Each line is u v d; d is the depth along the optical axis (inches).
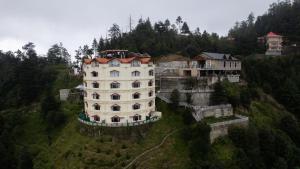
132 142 3535.9
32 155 3887.8
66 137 3922.2
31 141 4254.4
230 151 3595.0
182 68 5073.8
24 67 5777.6
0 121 4355.3
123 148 3430.1
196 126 3577.8
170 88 4655.5
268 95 5241.1
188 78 4628.4
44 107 4576.8
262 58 6309.1
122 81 3774.6
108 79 3769.7
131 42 6486.2
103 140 3511.3
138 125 3676.2
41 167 3614.7
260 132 3897.6
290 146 3927.2
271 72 5615.2
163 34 7303.2
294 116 5024.6
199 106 4148.6
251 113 4485.7
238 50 7327.8
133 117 3860.7
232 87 4766.2
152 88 4084.6
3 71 7337.6
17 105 5487.2
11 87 6102.4
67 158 3491.6
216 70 5147.6
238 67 5452.8
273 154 3708.2
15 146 4087.1
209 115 4133.9
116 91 3782.0
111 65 3769.7
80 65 6958.7
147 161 3280.0
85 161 3292.3
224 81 4837.6
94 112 3917.3
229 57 5329.7
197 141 3420.3
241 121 4028.1
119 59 3772.1
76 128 3976.4
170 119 3981.3
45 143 4116.6
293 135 4375.0
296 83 5536.4
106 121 3836.1
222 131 3806.6
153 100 4121.6
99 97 3846.0
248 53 7357.3
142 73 3890.3
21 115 4817.9
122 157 3307.1
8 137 4015.8
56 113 4340.6
